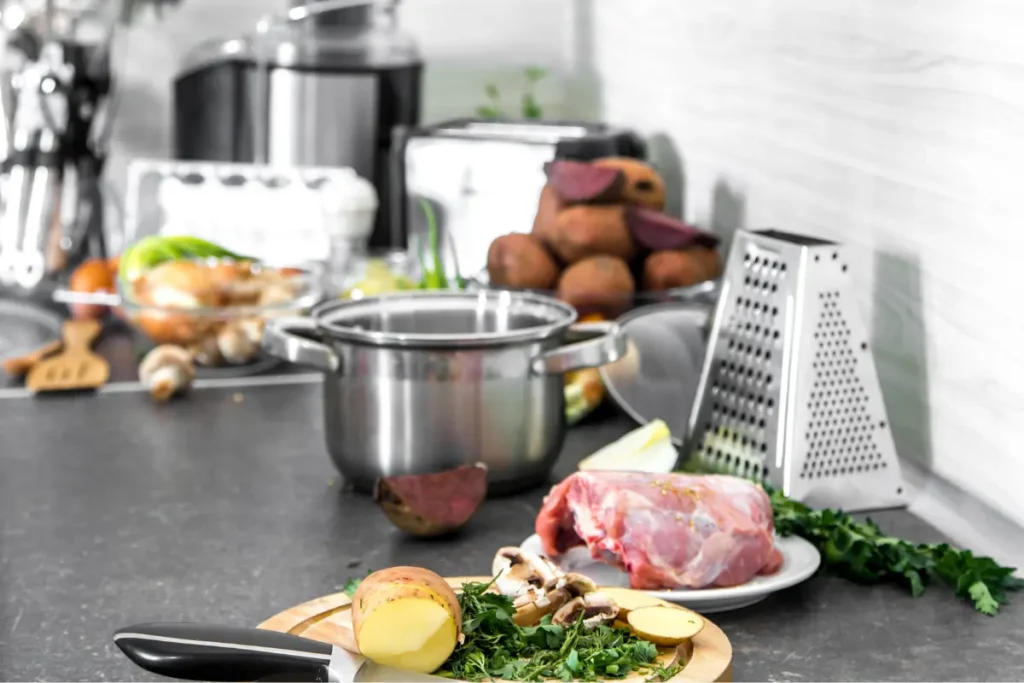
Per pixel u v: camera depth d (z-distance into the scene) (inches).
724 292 44.9
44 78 79.0
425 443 43.2
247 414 58.0
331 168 78.9
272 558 40.0
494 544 41.1
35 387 61.4
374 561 39.7
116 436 54.2
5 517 44.0
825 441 42.4
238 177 76.5
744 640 33.9
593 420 56.2
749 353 43.7
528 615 32.6
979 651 33.2
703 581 35.3
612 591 34.0
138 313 63.7
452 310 48.1
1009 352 39.4
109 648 33.5
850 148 48.7
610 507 35.4
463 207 61.2
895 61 45.3
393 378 43.0
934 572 37.8
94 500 45.8
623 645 31.0
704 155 63.8
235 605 36.4
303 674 29.3
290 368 67.5
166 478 48.3
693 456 45.8
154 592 37.4
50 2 78.7
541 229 56.9
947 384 42.8
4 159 80.4
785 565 36.9
